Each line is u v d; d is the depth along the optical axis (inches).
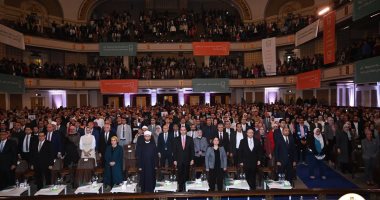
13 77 787.4
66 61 1221.7
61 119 591.5
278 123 429.7
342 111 602.2
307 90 1109.1
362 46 647.8
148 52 1262.3
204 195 191.3
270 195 193.0
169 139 406.0
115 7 1430.9
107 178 359.6
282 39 1109.1
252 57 1251.8
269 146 418.6
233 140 416.8
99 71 1157.7
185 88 1206.3
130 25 1252.5
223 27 1230.9
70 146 432.1
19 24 1011.3
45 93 1111.6
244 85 1162.6
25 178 399.2
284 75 1067.9
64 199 187.6
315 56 922.1
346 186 406.3
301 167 509.0
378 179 386.6
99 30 1206.9
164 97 1280.8
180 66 1198.3
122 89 1063.6
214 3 1455.5
